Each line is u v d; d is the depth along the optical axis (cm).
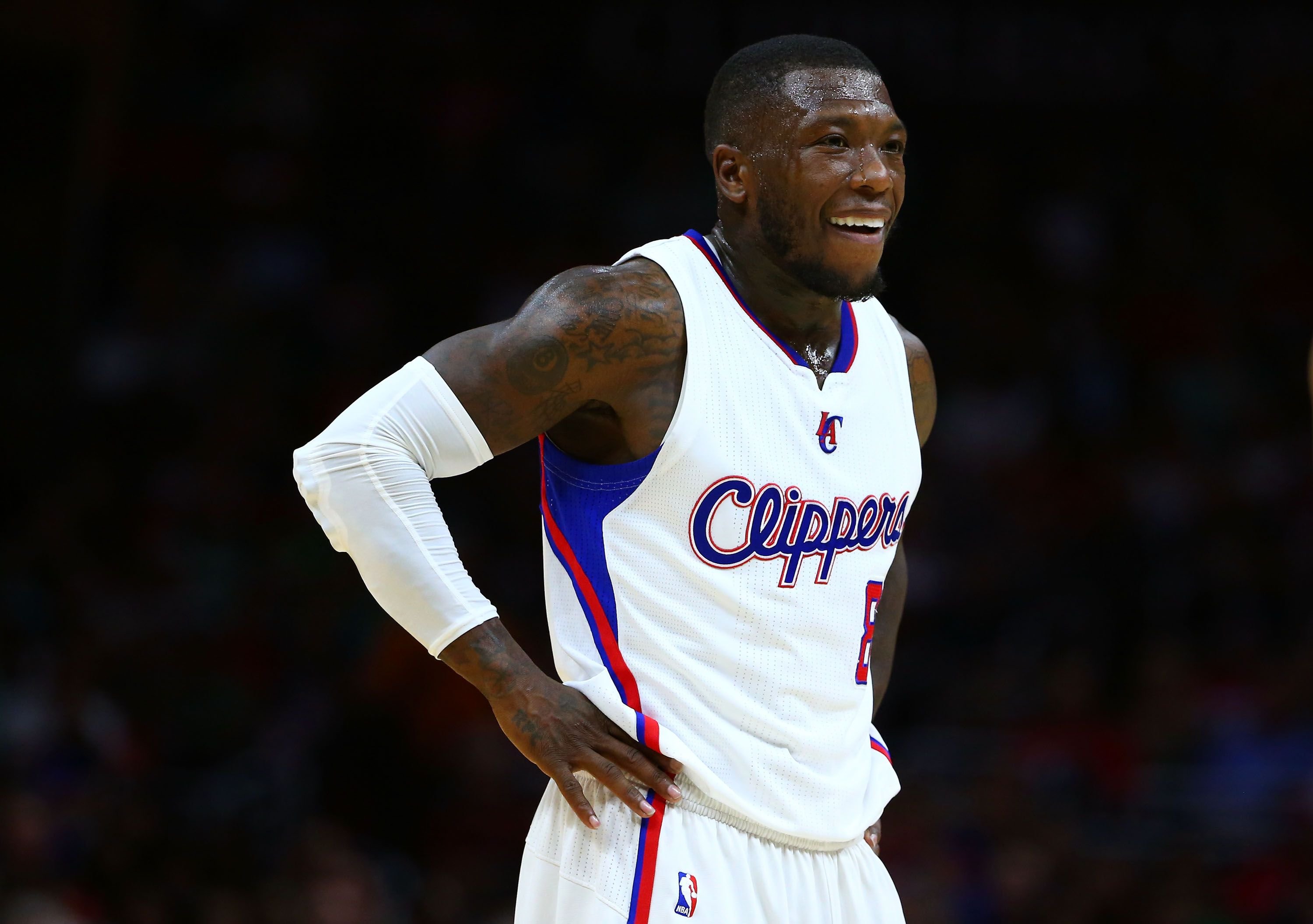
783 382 1098
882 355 1188
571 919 1062
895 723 3297
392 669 2983
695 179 4941
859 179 1074
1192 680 3319
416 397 1045
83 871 2453
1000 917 2553
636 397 1067
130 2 4719
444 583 1052
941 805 2772
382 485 1040
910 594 3697
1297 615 3612
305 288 4556
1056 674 3303
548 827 1104
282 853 2527
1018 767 3008
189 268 4553
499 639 1065
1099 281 4884
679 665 1062
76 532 3628
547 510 1134
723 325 1090
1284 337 4681
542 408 1056
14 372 4312
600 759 1053
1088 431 4341
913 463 1191
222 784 2842
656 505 1071
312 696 3256
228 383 4209
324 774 2858
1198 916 2553
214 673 3250
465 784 2864
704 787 1057
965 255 4981
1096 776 3025
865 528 1132
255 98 4906
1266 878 2647
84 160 4644
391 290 4678
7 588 3344
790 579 1082
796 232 1088
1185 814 2852
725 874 1057
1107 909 2559
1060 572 3788
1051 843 2664
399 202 4862
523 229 4866
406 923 2623
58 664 3059
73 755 2789
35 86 4659
